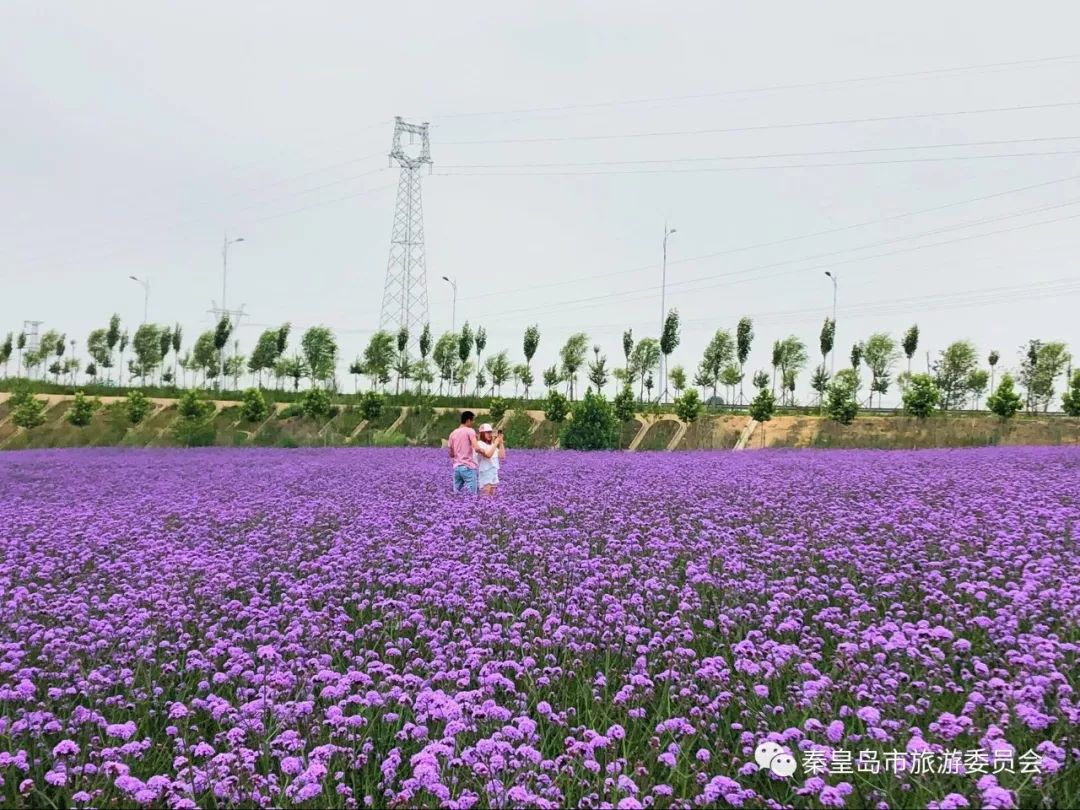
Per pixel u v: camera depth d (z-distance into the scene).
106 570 9.61
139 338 89.06
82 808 4.45
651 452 35.41
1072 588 7.29
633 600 7.81
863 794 4.41
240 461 29.47
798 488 15.82
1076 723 4.66
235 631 7.35
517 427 45.44
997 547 9.52
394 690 5.56
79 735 5.34
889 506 12.85
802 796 4.34
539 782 4.42
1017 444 41.50
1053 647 5.82
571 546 10.05
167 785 4.46
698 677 5.96
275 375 79.38
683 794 4.41
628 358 76.44
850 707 5.39
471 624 7.30
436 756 4.73
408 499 15.52
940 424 47.81
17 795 4.46
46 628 7.56
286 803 4.34
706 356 75.00
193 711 5.65
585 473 20.78
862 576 8.76
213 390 75.81
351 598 8.34
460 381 73.75
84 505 15.73
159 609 7.84
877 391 70.94
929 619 7.16
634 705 5.55
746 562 9.32
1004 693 5.11
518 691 5.92
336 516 13.45
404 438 47.16
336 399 60.91
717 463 24.59
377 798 4.63
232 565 9.70
